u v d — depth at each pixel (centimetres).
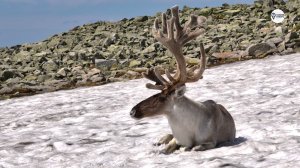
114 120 2456
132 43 6359
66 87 4256
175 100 1484
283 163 1377
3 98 3938
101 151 1811
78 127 2361
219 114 1573
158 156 1584
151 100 1473
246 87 3078
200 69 1525
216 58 4841
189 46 5681
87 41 6850
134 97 3250
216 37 5881
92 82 4369
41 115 2878
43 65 5312
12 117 2933
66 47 6694
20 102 3550
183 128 1529
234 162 1420
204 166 1413
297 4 7488
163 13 1588
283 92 2720
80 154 1803
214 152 1520
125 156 1667
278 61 4244
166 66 4778
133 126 2205
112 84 4112
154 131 2036
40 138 2186
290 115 2066
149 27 7438
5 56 6506
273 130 1802
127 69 4809
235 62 4606
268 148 1533
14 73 4881
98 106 3005
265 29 6150
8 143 2136
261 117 2091
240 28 6469
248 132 1795
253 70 3888
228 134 1634
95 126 2342
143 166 1511
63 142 2003
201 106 1534
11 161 1802
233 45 5366
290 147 1534
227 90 3053
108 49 6188
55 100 3472
